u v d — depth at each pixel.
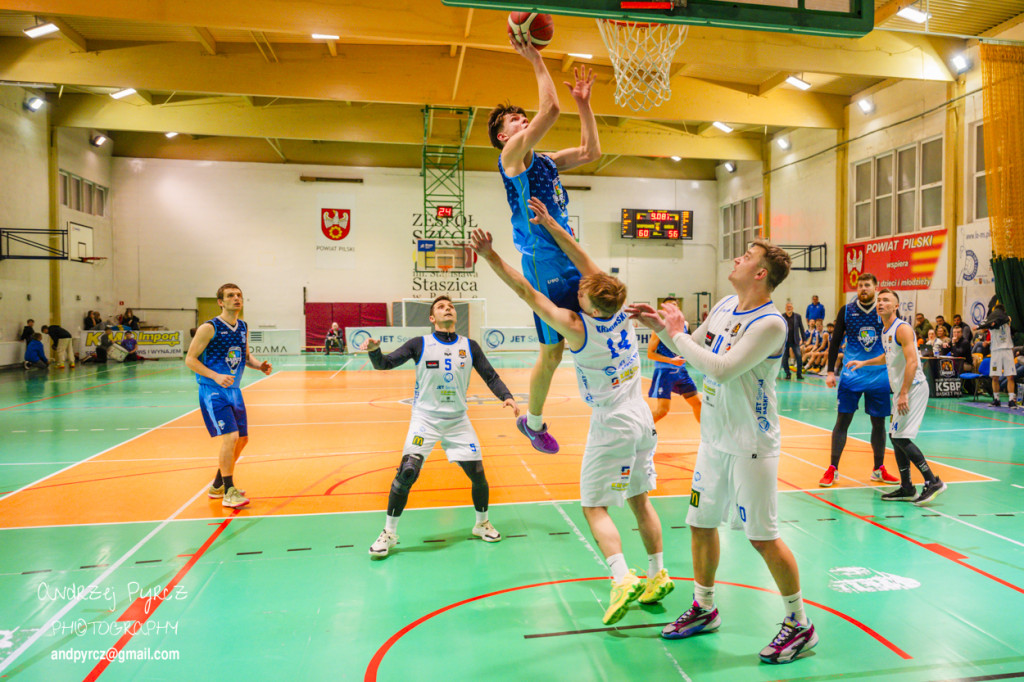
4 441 7.89
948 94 14.98
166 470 6.39
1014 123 12.84
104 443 7.76
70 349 19.08
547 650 2.85
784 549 2.72
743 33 12.15
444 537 4.43
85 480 5.98
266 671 2.65
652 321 2.67
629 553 4.09
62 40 14.67
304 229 25.23
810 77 17.27
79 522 4.72
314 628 3.06
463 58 14.91
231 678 2.60
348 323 25.38
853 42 13.05
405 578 3.69
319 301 25.38
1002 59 13.05
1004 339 10.89
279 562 3.94
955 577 3.64
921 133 16.06
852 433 8.45
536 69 2.91
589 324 2.93
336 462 6.80
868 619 3.12
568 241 2.95
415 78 15.81
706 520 2.87
